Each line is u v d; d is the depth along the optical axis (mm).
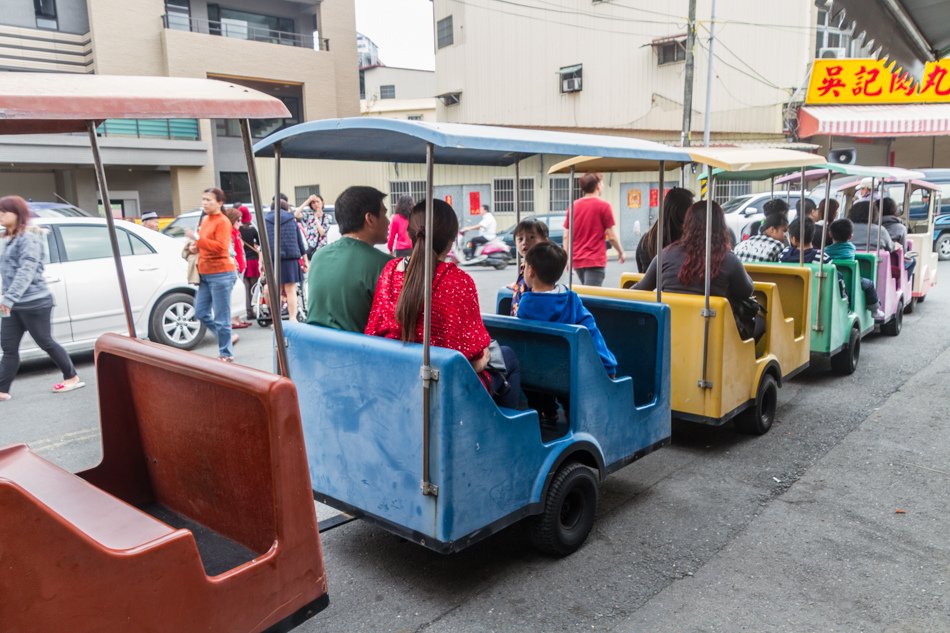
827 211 5836
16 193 21406
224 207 8703
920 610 2834
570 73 25469
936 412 5332
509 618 2848
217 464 2414
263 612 2072
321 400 3207
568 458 3359
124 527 1914
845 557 3270
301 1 25234
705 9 21953
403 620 2846
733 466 4406
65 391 6184
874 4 4398
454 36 29844
